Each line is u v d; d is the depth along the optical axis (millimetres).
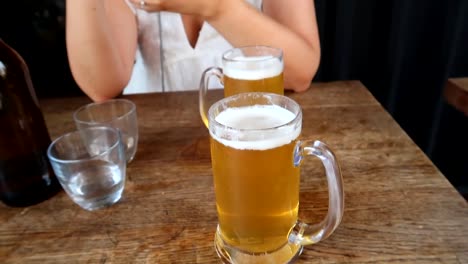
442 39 1252
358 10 1267
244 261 384
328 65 1396
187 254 408
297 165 363
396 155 571
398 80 1344
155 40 1021
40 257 414
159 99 841
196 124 714
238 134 335
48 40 1461
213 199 498
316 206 471
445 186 492
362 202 469
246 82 572
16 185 500
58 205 503
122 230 449
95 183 494
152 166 582
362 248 401
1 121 503
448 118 1388
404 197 474
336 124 679
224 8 717
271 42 757
